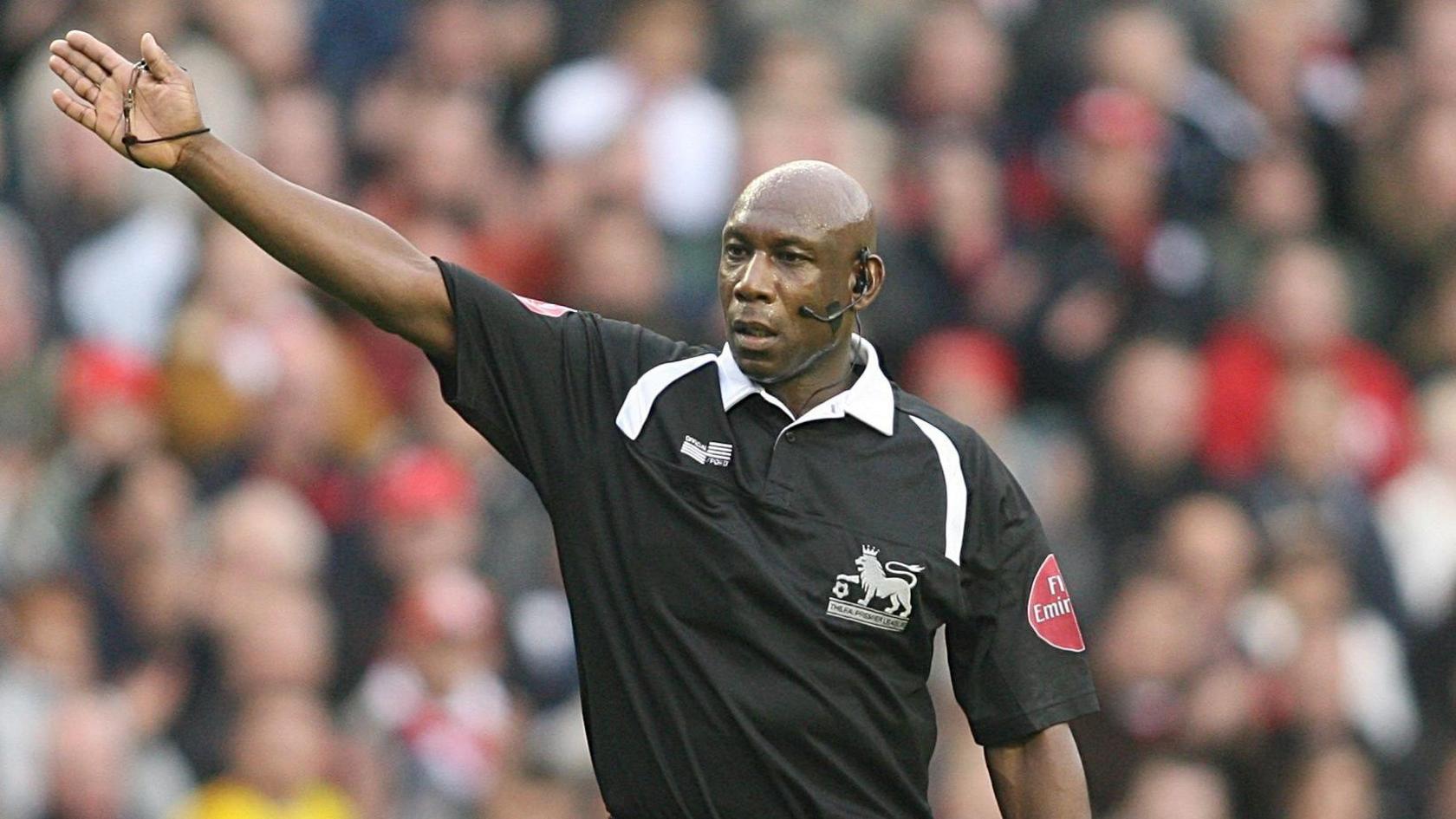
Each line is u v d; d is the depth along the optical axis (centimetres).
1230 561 3356
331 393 3192
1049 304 3653
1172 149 3888
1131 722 3197
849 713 1388
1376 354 3959
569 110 3659
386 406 3272
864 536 1398
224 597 2903
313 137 3528
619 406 1418
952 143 3781
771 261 1402
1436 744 3444
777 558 1388
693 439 1406
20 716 2773
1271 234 3881
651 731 1384
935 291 3659
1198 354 3650
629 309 3434
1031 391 3634
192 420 3114
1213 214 3884
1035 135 3888
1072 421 3575
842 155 3703
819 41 3828
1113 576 3344
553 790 2941
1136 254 3728
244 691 2850
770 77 3731
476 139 3588
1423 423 3841
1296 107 4106
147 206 3325
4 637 2834
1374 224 4100
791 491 1399
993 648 1448
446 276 1402
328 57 3666
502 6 3775
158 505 2945
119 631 2892
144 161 1336
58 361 3164
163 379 3153
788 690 1377
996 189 3800
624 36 3747
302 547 2984
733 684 1374
